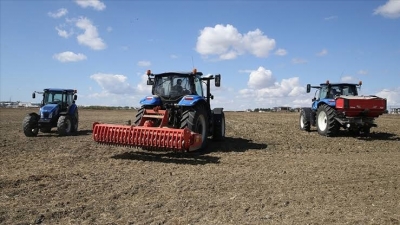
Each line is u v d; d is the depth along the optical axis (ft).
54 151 31.89
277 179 21.27
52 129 56.03
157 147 26.32
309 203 16.53
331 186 19.74
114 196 17.21
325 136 45.68
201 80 35.88
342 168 25.02
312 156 30.55
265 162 27.14
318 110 47.65
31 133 45.39
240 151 32.68
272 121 77.61
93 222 13.82
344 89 48.85
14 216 14.26
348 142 40.11
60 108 48.47
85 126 63.87
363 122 42.93
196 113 30.37
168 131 25.91
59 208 15.38
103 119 87.66
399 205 16.34
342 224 13.82
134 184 19.60
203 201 16.65
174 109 32.04
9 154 30.17
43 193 17.65
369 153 32.76
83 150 32.30
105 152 31.14
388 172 23.71
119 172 22.84
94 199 16.79
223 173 22.84
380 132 50.98
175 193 17.97
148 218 14.34
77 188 18.67
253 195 17.72
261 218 14.44
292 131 52.65
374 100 42.04
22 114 116.06
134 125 28.81
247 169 24.27
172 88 33.32
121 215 14.66
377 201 16.97
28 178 20.63
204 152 31.73
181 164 25.94
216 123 37.83
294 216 14.71
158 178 21.18
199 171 23.41
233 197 17.35
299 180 21.07
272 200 16.92
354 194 18.15
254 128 57.57
